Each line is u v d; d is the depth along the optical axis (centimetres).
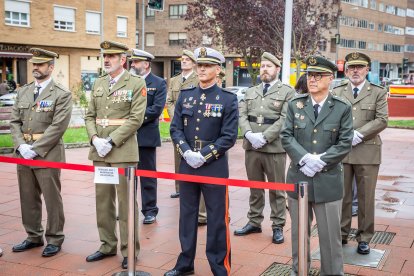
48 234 537
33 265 504
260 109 597
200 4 2616
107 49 507
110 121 514
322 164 429
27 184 538
